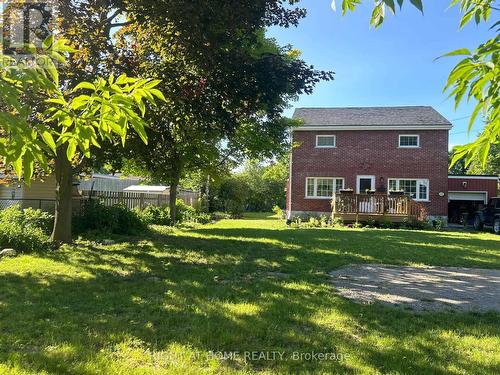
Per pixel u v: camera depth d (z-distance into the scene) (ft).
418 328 15.11
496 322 16.16
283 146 63.77
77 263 25.84
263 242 39.01
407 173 77.56
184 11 24.95
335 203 70.95
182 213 72.49
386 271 26.23
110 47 27.55
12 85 5.06
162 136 33.04
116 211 43.83
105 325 14.21
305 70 31.60
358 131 79.20
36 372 10.37
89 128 6.33
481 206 78.07
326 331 14.40
